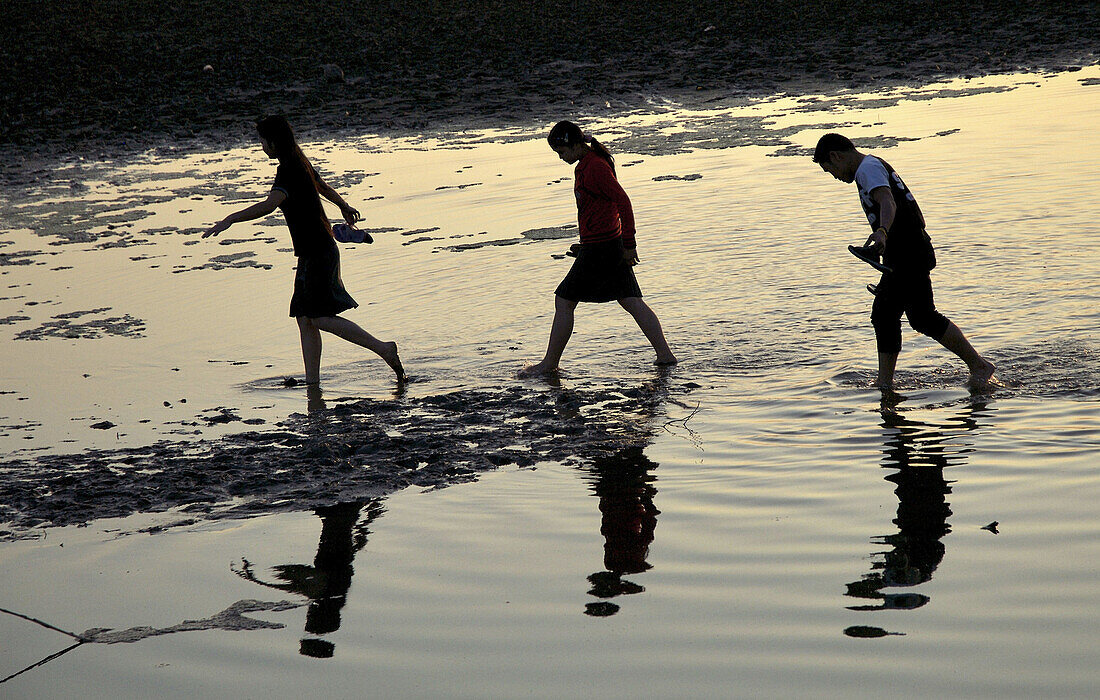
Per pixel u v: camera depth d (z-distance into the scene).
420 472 19.02
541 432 20.78
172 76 92.19
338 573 14.98
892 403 20.67
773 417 20.53
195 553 16.00
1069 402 19.72
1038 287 27.00
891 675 11.41
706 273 32.38
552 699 11.41
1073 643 11.77
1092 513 15.05
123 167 65.62
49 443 21.97
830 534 15.12
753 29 98.31
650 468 18.41
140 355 29.02
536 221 42.75
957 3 99.38
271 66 94.12
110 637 13.50
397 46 100.44
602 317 29.34
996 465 17.09
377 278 35.84
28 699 12.16
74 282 38.81
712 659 12.00
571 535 15.79
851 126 58.56
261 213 24.23
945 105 62.97
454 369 25.95
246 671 12.45
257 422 22.77
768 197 42.47
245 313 32.94
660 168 52.16
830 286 29.55
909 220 20.84
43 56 100.56
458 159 60.47
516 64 91.62
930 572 13.72
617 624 12.95
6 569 15.83
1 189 61.03
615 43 97.00
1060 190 37.50
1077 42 81.19
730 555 14.69
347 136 71.94
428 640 12.88
